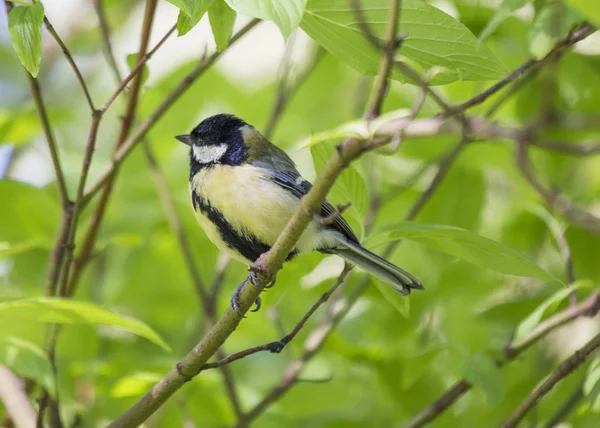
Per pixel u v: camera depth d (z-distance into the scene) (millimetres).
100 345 10805
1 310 5945
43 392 7230
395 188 11227
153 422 9789
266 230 8453
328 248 8305
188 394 9594
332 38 6371
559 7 7426
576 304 8836
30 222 10023
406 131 6324
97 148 13133
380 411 10594
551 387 7621
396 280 7887
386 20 5980
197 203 8758
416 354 9203
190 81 8695
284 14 5039
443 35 5918
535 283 11266
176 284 11234
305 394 10445
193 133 9203
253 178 8531
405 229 6492
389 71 5109
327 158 6891
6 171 11812
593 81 10273
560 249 9984
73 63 7328
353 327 10992
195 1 5754
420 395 9820
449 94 11516
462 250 6863
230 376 9328
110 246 11734
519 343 8414
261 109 13047
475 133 7887
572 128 8133
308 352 9570
